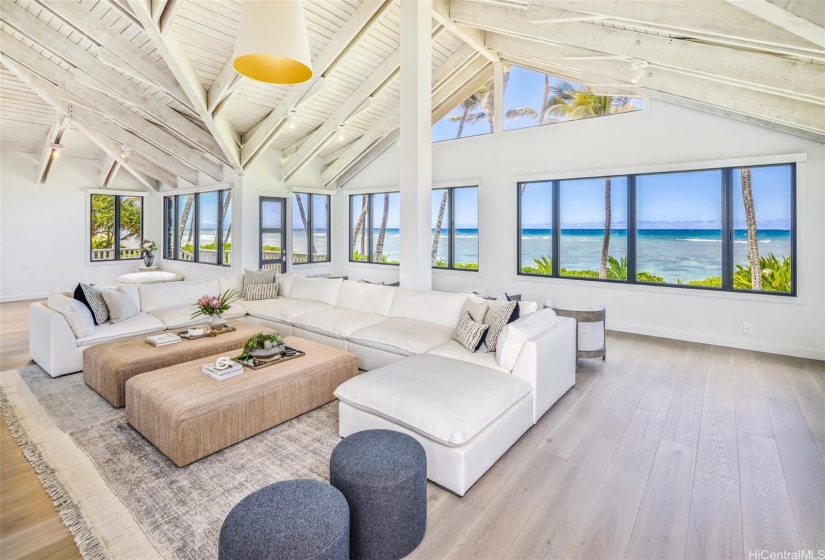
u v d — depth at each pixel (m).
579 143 5.96
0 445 2.67
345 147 8.48
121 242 9.39
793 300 4.64
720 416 3.14
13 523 1.95
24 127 6.95
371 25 4.84
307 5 4.51
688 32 2.89
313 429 2.91
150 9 3.49
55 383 3.71
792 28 2.17
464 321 3.62
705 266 5.26
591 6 3.19
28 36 4.45
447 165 7.39
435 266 7.84
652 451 2.64
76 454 2.56
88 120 6.48
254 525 1.42
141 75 4.65
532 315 3.34
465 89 7.18
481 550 1.82
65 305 3.97
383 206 8.66
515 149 6.57
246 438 2.75
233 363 3.04
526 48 5.62
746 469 2.44
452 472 2.20
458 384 2.59
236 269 7.47
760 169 4.84
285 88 5.77
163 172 8.97
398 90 6.92
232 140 6.54
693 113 5.09
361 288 5.00
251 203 7.49
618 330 5.82
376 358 3.89
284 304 5.27
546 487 2.27
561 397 3.48
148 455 2.56
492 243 6.93
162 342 3.71
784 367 4.27
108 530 1.92
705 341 5.19
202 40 4.48
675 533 1.92
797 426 2.97
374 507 1.72
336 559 1.41
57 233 8.41
